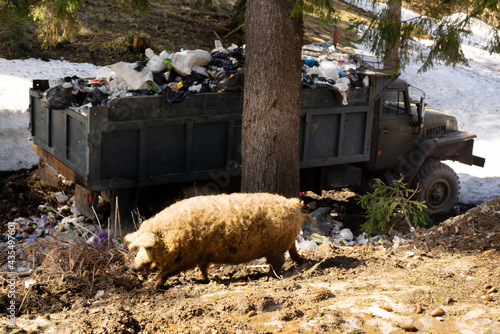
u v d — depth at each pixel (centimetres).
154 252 447
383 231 790
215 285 489
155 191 743
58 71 1348
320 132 834
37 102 781
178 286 492
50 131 752
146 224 458
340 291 442
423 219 757
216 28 1792
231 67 757
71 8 903
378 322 371
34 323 386
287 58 661
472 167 1255
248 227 464
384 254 571
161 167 711
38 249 597
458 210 992
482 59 2186
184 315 386
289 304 408
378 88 867
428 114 995
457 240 602
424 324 370
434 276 474
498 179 1165
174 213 458
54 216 775
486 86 1864
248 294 423
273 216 476
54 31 1381
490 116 1650
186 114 709
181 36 1695
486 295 418
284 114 674
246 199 483
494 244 565
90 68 1413
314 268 514
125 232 695
